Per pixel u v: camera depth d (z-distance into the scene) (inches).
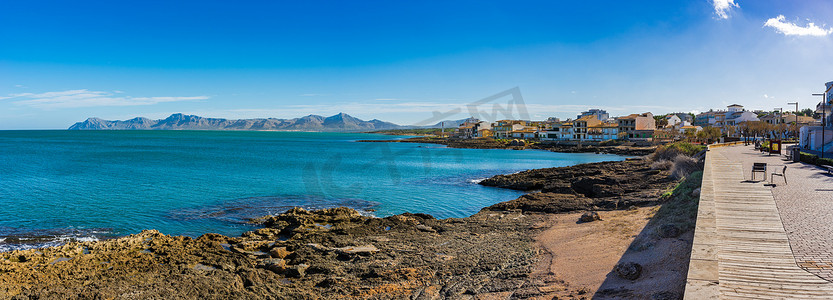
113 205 1316.4
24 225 1071.6
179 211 1229.7
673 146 2229.3
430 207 1323.8
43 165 2608.3
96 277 636.1
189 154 3769.7
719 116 6348.4
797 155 1497.3
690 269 354.9
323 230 941.8
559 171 2004.2
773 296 328.2
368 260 705.6
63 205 1316.4
